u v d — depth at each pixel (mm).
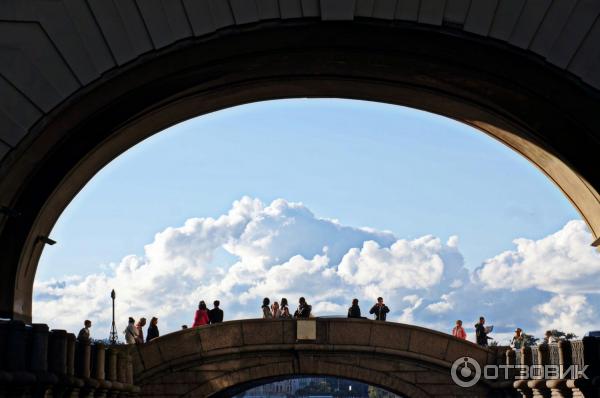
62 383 19047
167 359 30984
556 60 17406
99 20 17328
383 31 17844
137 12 17391
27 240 19906
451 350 31469
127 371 27781
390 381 31438
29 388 17484
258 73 19766
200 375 31109
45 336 18047
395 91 20891
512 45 17484
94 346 23078
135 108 19406
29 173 19172
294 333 31344
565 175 21125
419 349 31438
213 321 32531
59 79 17266
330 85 20719
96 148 19875
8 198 19234
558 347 25281
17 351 17078
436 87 20219
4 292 19750
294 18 17500
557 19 17391
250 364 31328
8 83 17188
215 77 19391
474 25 17469
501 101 19719
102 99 18609
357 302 32500
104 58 17328
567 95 18469
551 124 19750
